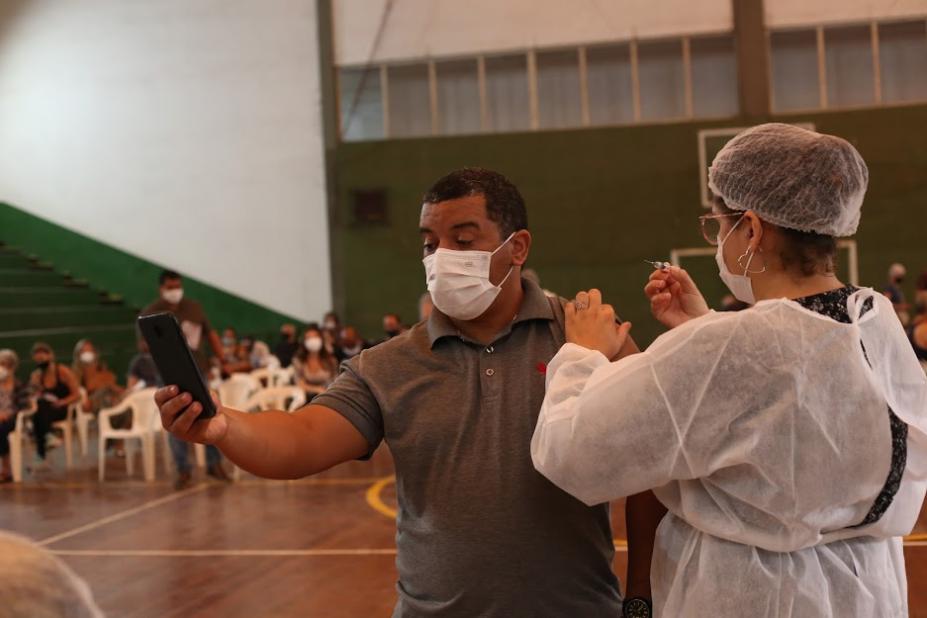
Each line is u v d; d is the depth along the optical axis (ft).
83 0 53.11
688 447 4.92
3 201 54.60
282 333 46.50
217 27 51.44
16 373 43.06
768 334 4.92
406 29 49.39
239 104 51.26
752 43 46.03
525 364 6.02
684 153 46.93
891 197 45.27
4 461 29.50
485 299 5.97
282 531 20.93
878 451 4.96
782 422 4.86
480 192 6.03
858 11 45.50
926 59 45.32
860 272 45.62
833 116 45.68
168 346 4.92
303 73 50.42
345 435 5.99
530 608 5.63
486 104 48.93
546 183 48.24
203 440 5.15
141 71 52.47
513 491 5.73
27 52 53.93
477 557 5.68
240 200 51.39
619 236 47.62
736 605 5.02
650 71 47.52
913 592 14.92
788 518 4.91
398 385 6.09
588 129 47.80
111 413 29.37
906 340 5.41
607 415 5.00
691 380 4.92
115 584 17.10
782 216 5.23
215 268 51.65
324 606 15.38
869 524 5.13
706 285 46.93
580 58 48.08
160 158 52.31
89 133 53.31
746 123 46.11
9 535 3.06
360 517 22.11
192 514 23.27
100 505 25.00
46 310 47.44
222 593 16.30
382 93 49.78
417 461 5.92
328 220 50.19
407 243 49.42
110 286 53.26
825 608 4.99
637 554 6.10
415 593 5.87
